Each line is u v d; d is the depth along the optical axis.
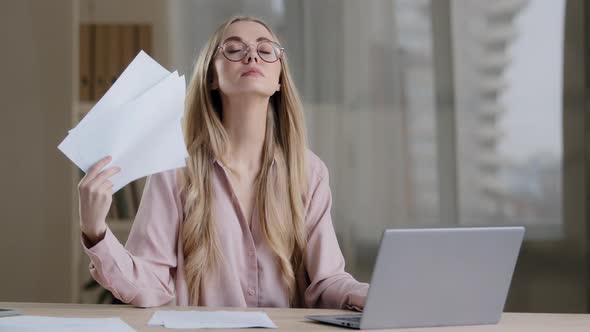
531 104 3.41
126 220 3.09
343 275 1.66
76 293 3.26
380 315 1.19
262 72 1.66
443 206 3.38
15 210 3.26
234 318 1.26
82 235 1.36
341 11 3.37
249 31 1.69
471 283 1.24
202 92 1.72
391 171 3.37
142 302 1.43
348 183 3.36
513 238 1.25
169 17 3.28
